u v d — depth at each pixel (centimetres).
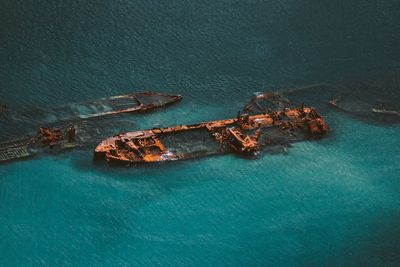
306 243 13875
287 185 15250
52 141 15925
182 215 14338
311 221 14388
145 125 16888
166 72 18750
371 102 18125
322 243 13900
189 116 17300
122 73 18562
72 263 13250
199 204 14612
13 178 14950
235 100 17938
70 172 15212
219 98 17975
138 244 13688
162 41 19912
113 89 17950
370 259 13562
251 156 15950
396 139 16862
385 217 14588
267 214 14475
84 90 17838
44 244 13575
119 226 14025
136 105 17400
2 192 14588
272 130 16800
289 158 16012
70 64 18725
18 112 16900
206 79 18612
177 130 16450
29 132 16275
